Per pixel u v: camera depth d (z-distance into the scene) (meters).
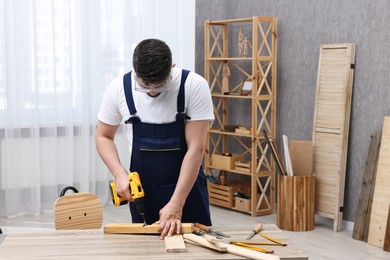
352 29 5.00
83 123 5.89
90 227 3.03
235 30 6.09
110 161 2.76
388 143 4.66
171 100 2.66
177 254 2.31
